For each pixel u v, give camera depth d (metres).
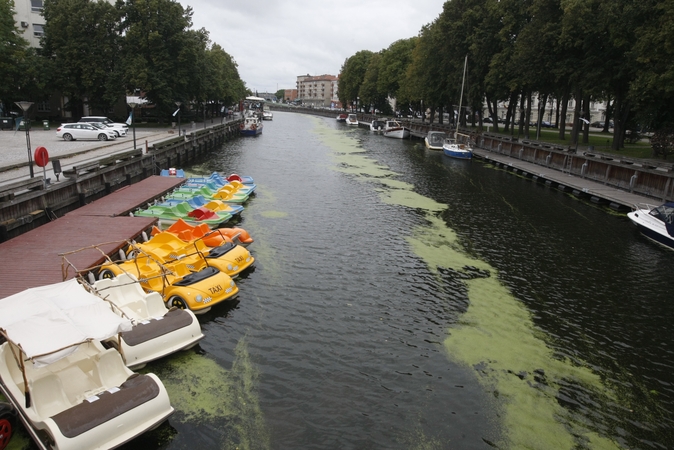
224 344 12.05
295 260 18.19
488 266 18.48
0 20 51.34
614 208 28.70
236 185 28.36
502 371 11.49
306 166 43.19
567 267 18.75
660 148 38.62
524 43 47.16
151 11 57.09
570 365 11.95
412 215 25.89
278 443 8.77
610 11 37.34
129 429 7.97
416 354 12.04
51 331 8.27
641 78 34.81
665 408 10.46
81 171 24.41
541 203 30.05
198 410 9.52
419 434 9.22
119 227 17.97
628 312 15.08
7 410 8.16
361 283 16.28
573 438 9.35
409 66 82.88
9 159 29.66
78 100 61.06
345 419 9.53
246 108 174.25
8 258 14.30
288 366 11.26
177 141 40.59
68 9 55.69
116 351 9.27
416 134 81.50
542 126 91.81
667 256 20.41
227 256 16.17
